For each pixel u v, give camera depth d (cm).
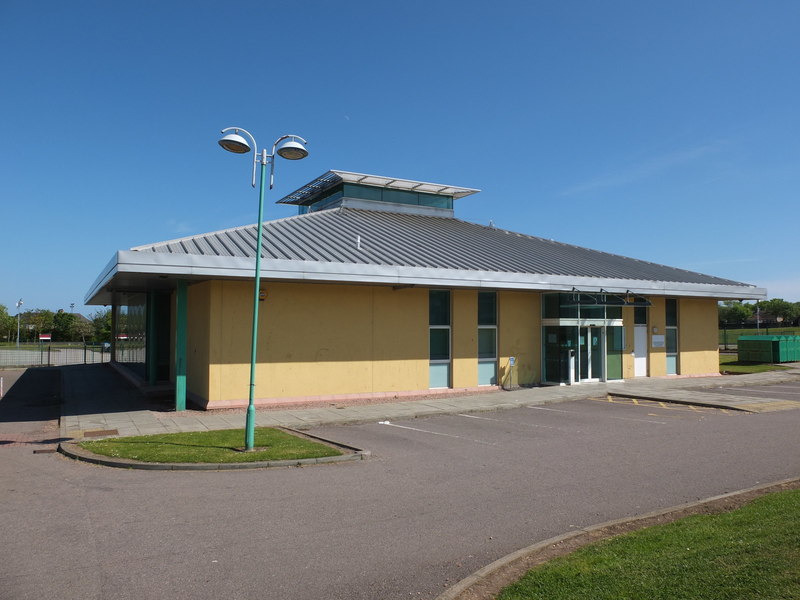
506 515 695
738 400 1777
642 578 469
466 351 1955
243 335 1594
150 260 1356
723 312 8512
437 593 490
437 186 2902
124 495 784
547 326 2164
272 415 1493
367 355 1770
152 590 493
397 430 1320
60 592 488
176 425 1345
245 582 509
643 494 779
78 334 7294
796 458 988
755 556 496
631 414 1550
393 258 1780
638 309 2466
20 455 1045
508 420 1459
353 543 604
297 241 1816
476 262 1942
